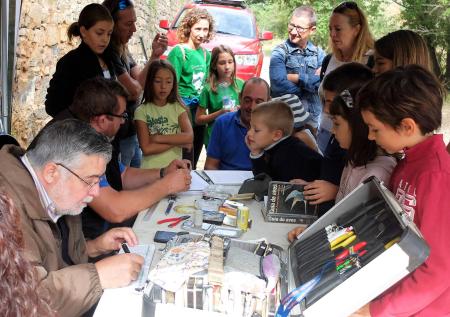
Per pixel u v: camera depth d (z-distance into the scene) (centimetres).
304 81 480
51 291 158
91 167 176
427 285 136
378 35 902
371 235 153
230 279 146
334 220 179
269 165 262
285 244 200
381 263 129
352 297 133
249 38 778
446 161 150
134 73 465
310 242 175
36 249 169
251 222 221
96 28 344
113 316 151
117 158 271
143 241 201
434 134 156
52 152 173
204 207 232
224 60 451
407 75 153
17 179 168
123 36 409
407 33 273
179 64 475
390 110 152
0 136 215
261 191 250
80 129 177
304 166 253
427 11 781
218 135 340
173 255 160
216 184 275
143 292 153
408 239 128
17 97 454
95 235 247
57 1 546
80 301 164
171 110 379
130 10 405
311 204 221
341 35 355
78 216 200
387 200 154
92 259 215
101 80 251
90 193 182
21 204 167
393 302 139
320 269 154
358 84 216
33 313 85
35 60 491
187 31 490
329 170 238
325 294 137
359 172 204
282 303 145
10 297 82
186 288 147
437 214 142
